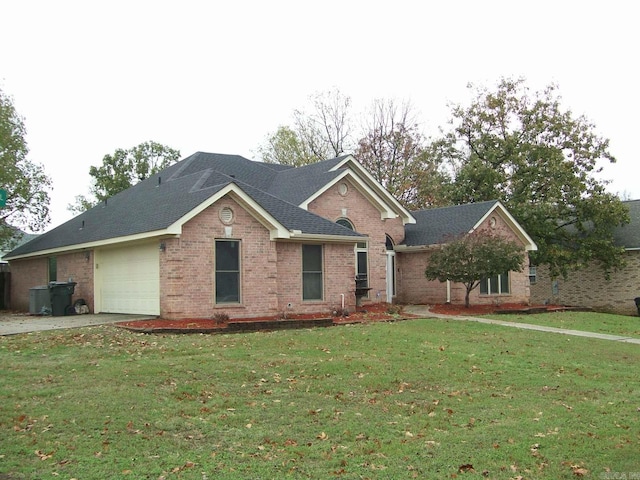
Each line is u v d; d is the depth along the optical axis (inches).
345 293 863.1
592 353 581.0
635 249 1242.0
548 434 318.7
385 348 553.9
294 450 285.1
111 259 818.8
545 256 1246.9
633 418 355.9
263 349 527.2
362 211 997.2
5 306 1176.8
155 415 331.0
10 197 1131.9
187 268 690.2
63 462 261.0
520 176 1332.4
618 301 1280.8
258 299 745.0
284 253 802.8
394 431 319.6
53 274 988.6
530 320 837.2
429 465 269.6
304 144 2021.4
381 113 1907.0
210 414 338.3
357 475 256.1
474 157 1376.7
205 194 709.3
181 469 256.4
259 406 357.7
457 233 1003.9
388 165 1870.1
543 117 1339.8
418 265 1070.4
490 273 911.7
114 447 281.0
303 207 908.6
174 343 545.0
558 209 1263.5
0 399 354.9
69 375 415.8
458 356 530.0
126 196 1023.6
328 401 374.9
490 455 283.7
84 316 784.3
